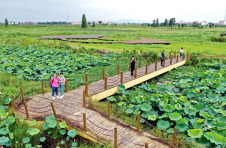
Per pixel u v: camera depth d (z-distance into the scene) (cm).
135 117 941
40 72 1641
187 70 1906
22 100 956
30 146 659
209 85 1380
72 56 2217
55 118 773
